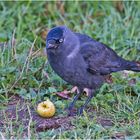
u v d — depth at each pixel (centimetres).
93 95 1220
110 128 1112
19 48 1392
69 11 1599
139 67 1249
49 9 1598
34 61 1345
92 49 1192
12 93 1256
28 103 1215
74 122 1138
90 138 1068
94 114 1184
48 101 1173
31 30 1522
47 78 1309
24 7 1575
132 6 1585
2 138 1053
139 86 1280
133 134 1096
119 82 1316
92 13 1596
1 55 1340
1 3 1589
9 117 1162
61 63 1155
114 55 1245
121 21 1545
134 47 1456
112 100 1230
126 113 1175
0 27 1505
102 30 1526
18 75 1293
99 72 1198
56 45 1138
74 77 1174
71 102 1234
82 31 1522
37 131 1112
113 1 1616
